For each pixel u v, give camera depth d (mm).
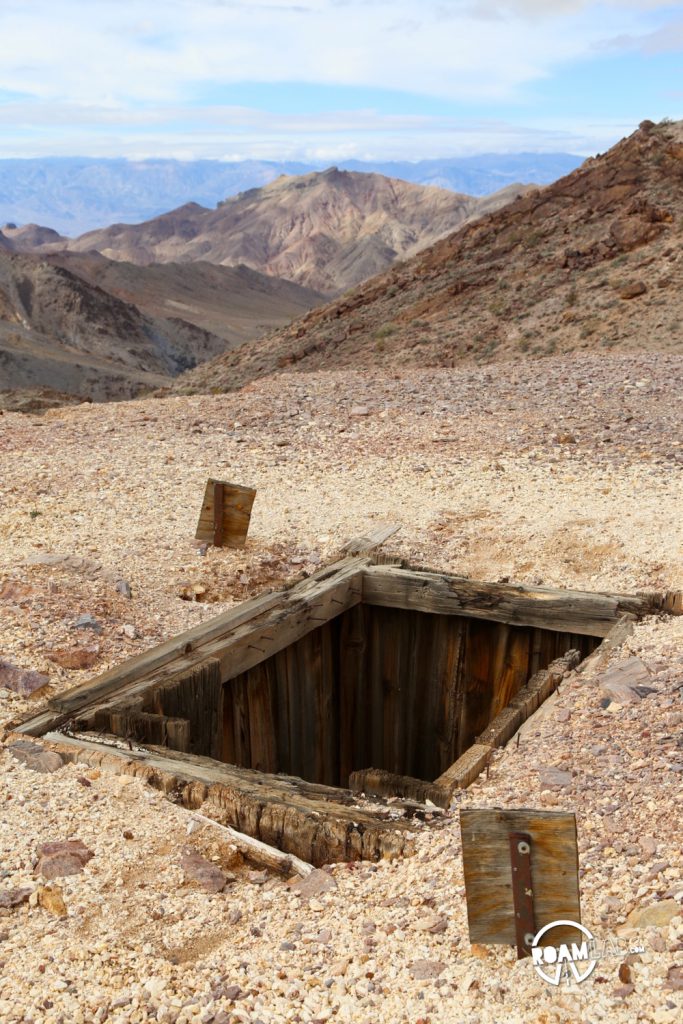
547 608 8508
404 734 9672
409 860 5000
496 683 9078
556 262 48719
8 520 10656
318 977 4172
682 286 40688
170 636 8141
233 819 5496
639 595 8305
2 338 125312
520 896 4117
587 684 6871
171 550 9938
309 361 50750
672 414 14477
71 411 17219
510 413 15156
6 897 4867
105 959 4418
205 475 12609
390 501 11398
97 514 10977
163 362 173875
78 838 5371
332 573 9266
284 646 8328
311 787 5754
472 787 5777
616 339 38469
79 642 7777
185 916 4750
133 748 6242
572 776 5617
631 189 53781
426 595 9000
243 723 8227
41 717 6660
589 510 10555
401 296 55094
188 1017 3986
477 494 11438
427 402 16203
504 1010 3828
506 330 43781
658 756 5609
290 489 12023
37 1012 4051
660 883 4434
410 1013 3885
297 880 5020
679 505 10508
